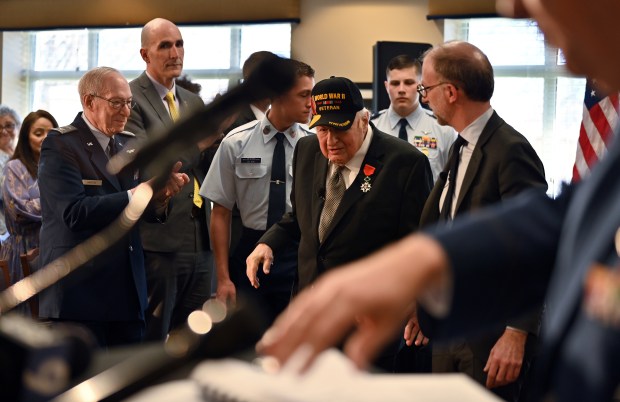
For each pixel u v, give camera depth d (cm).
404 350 371
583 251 65
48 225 362
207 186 427
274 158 428
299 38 769
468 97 291
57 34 862
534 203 81
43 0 830
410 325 297
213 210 432
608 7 60
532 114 726
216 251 429
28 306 358
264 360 81
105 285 355
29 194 507
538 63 725
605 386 59
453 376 84
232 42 803
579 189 72
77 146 362
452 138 520
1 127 654
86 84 369
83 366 76
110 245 97
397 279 63
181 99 471
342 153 314
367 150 318
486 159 286
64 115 867
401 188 314
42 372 74
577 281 63
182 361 78
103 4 815
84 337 77
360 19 756
